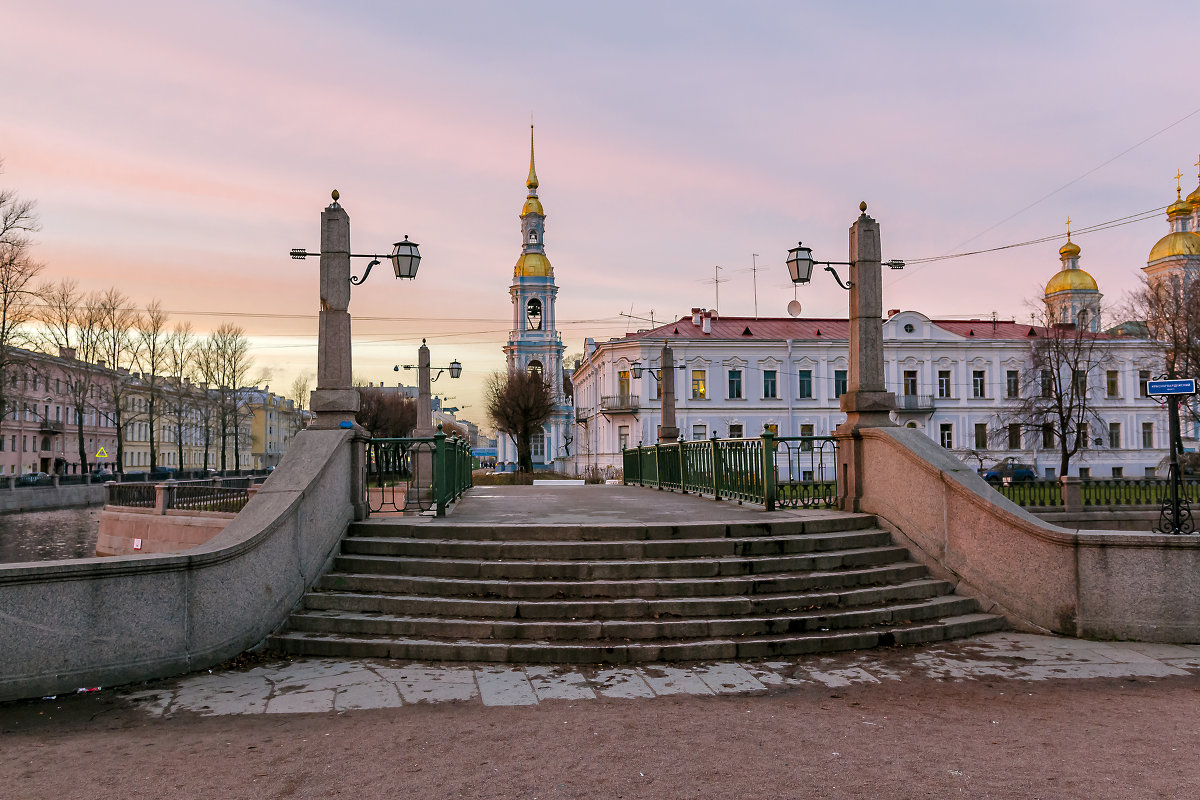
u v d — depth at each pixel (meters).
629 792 4.29
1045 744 5.03
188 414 80.31
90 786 4.41
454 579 8.36
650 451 20.08
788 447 11.71
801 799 4.20
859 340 10.80
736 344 51.34
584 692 6.17
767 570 8.62
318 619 7.81
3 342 45.75
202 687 6.37
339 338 9.96
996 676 6.62
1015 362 53.19
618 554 8.73
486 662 7.04
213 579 7.04
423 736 5.20
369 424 77.88
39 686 6.08
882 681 6.49
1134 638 7.70
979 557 8.64
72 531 36.19
